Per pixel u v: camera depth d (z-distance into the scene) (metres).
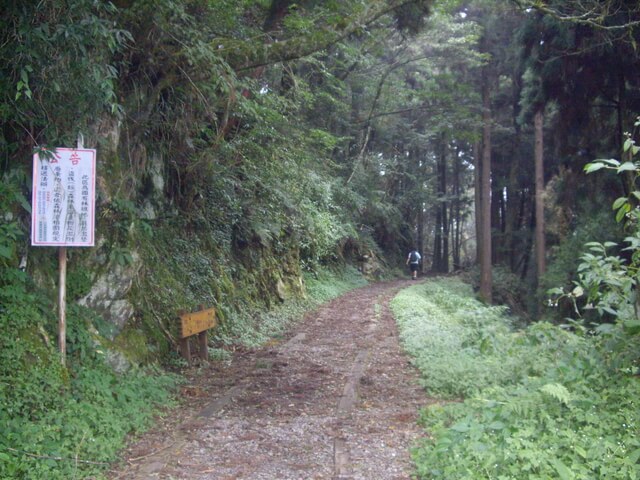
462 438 5.12
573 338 7.46
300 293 19.31
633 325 6.33
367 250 34.75
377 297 22.73
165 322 9.73
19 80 6.45
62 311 6.47
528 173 36.94
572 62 16.17
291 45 9.25
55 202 6.36
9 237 6.27
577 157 18.23
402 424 6.58
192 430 6.38
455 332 11.89
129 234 8.29
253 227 15.30
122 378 7.33
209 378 9.02
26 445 4.90
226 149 12.12
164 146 10.45
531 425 5.20
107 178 7.95
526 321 26.33
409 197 39.06
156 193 10.33
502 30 27.36
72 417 5.68
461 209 54.62
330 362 10.34
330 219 22.45
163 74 9.10
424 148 37.84
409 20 18.12
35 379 5.78
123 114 8.27
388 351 11.29
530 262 32.62
